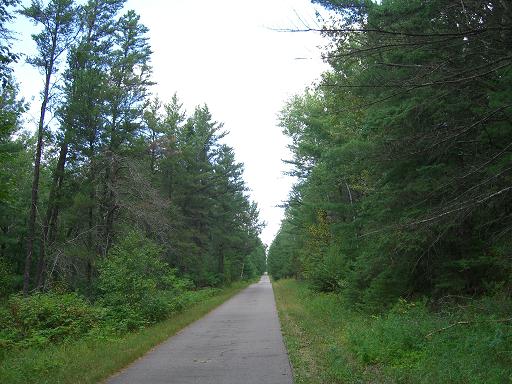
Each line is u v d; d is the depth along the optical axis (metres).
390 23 8.54
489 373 6.60
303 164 33.72
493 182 7.98
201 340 13.13
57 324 14.40
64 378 7.96
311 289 28.05
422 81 8.49
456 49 8.49
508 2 7.13
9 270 30.98
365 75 9.79
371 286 14.84
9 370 8.38
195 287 41.16
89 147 28.00
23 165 33.72
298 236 43.47
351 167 15.55
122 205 27.34
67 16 25.75
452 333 8.75
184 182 40.06
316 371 8.46
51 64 26.41
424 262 12.33
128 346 11.45
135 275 17.81
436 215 8.66
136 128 29.61
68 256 27.11
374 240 13.08
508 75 8.18
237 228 59.72
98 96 27.09
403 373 7.40
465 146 10.30
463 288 11.91
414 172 11.74
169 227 29.72
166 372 8.80
